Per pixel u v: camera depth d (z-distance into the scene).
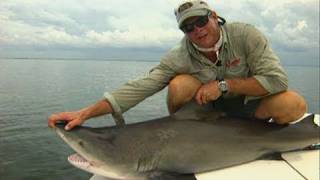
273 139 1.45
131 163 1.27
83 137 1.27
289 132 1.48
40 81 13.95
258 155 1.43
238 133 1.41
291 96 1.47
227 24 1.49
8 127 6.20
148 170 1.29
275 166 1.38
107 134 1.30
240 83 1.44
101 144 1.27
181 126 1.37
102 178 1.34
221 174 1.33
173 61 1.51
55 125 1.29
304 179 1.29
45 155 4.74
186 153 1.33
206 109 1.42
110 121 5.54
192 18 1.38
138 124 1.36
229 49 1.48
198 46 1.45
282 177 1.30
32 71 20.94
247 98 1.56
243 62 1.50
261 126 1.47
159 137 1.32
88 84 12.78
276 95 1.48
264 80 1.43
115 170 1.27
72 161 1.30
